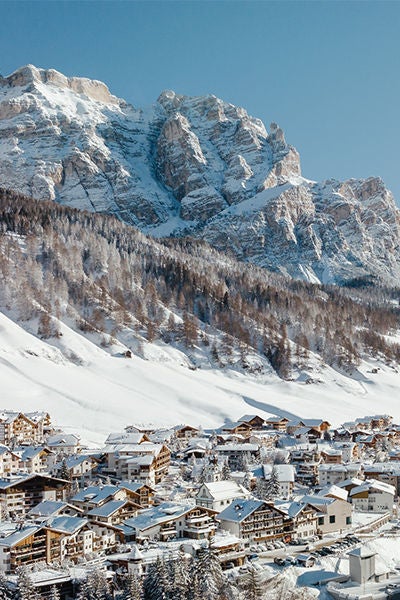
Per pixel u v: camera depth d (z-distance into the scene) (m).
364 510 170.12
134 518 131.62
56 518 123.44
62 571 109.56
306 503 145.25
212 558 108.56
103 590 102.75
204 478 179.62
